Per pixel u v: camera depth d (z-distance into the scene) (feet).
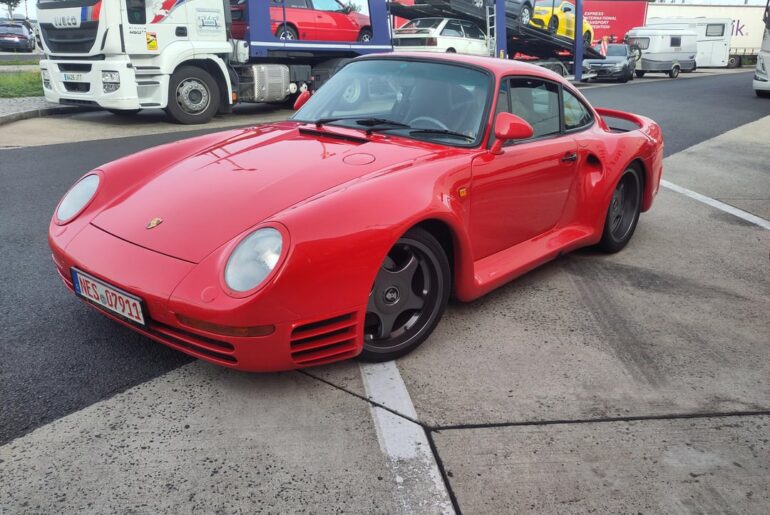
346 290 8.20
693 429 8.38
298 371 9.26
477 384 9.18
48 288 11.82
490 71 11.66
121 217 9.26
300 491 6.89
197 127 34.12
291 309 7.80
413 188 9.11
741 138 35.12
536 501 6.93
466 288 10.53
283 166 9.70
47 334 10.04
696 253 15.81
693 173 25.67
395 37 51.13
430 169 9.64
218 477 7.05
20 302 11.16
